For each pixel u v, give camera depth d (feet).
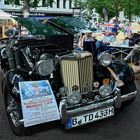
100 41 29.66
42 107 13.65
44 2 74.84
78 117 14.05
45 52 16.39
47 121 13.65
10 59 19.38
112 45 32.04
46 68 13.71
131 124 15.52
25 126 13.34
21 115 13.62
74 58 14.25
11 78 14.49
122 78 15.85
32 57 15.83
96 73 15.57
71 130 14.85
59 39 16.40
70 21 17.28
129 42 32.19
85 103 14.12
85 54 14.48
